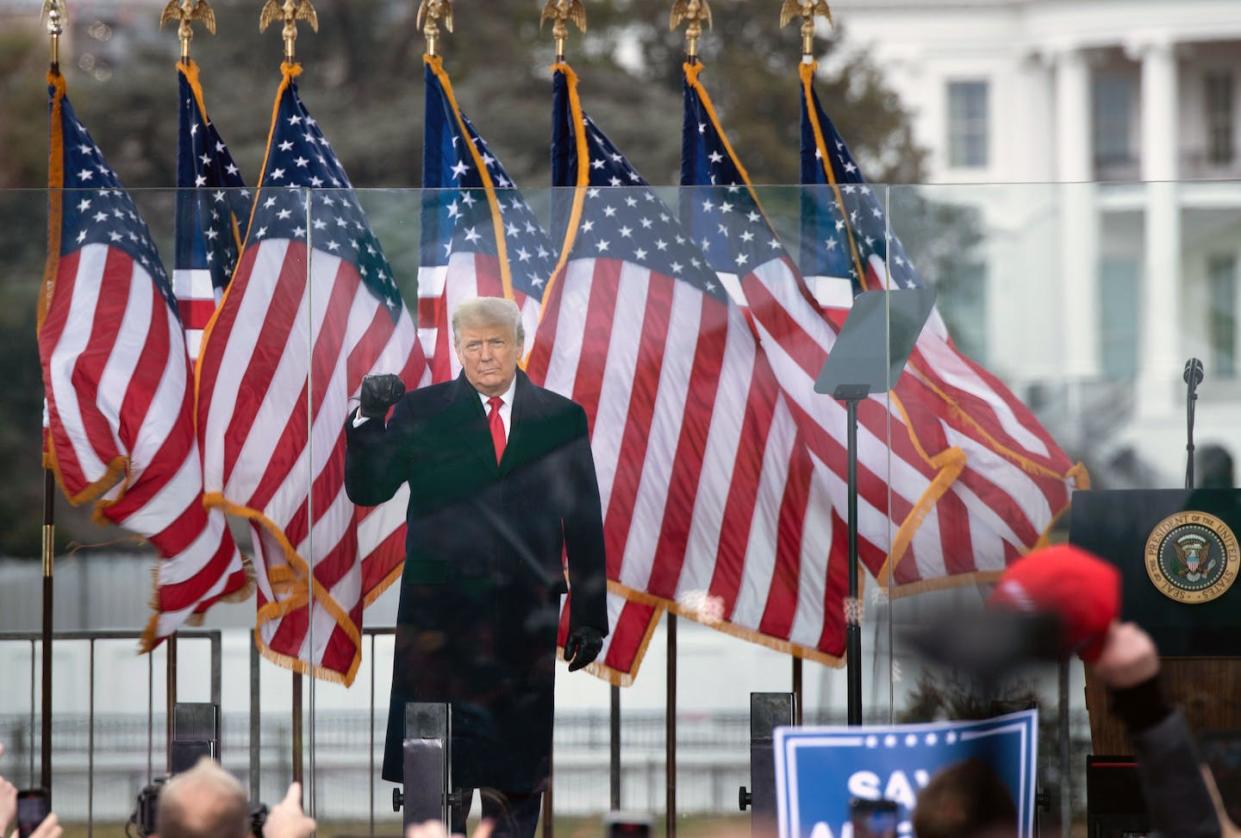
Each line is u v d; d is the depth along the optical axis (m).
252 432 27.59
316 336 27.73
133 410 27.50
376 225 27.83
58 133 30.05
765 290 27.75
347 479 27.56
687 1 31.08
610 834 26.16
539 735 27.33
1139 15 176.25
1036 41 179.00
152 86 123.00
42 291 27.59
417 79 132.25
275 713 27.28
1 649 27.19
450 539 27.48
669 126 116.81
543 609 27.44
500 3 132.62
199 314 27.70
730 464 27.61
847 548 27.48
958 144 180.50
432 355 27.72
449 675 27.33
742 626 27.41
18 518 27.33
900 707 27.08
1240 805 25.88
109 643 27.25
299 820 23.91
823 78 142.88
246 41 130.88
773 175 129.12
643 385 27.72
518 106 116.94
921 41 179.88
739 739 27.30
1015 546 27.31
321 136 30.84
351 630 27.38
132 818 26.98
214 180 30.94
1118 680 17.78
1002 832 21.47
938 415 27.45
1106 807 25.78
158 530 27.38
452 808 27.17
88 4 157.38
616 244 27.86
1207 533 26.98
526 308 27.75
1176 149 178.75
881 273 27.64
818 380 27.67
